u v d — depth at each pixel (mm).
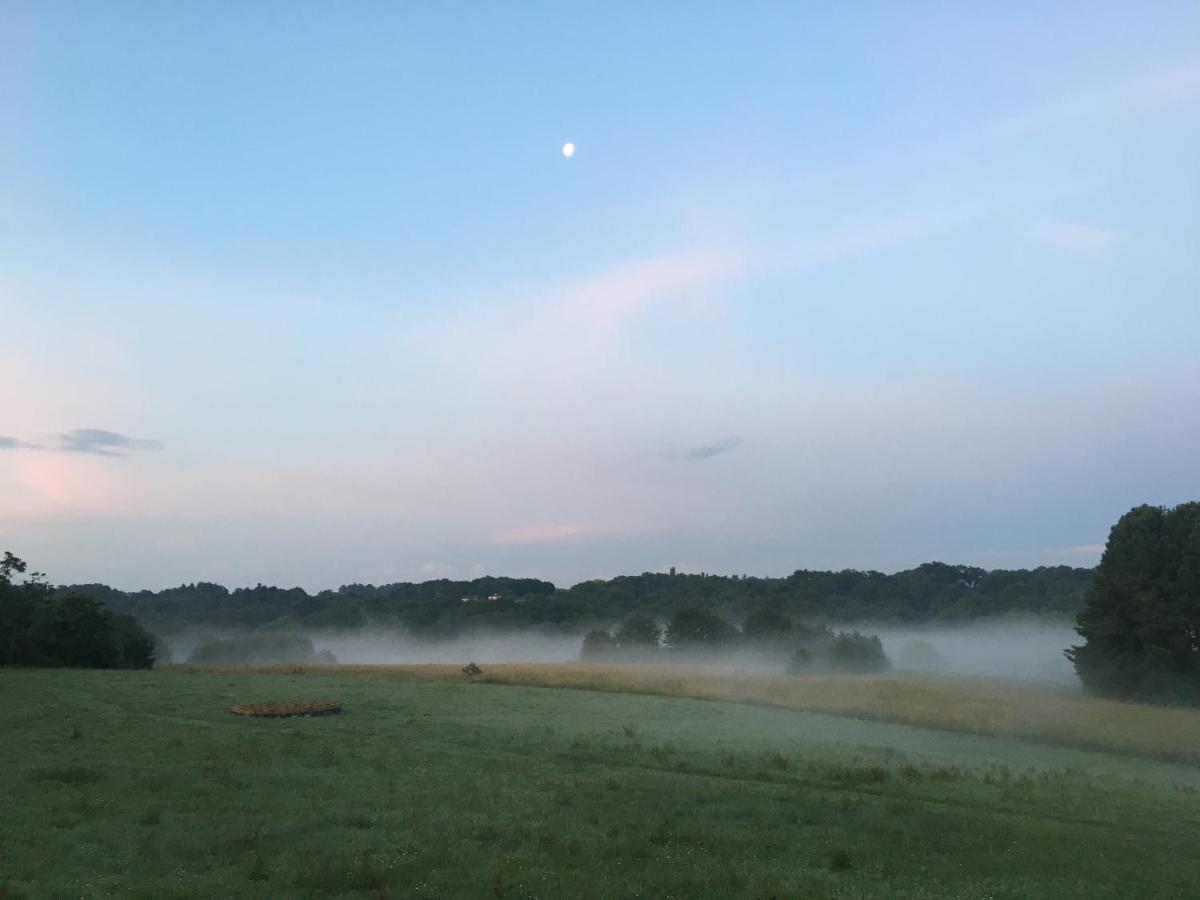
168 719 30438
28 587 60125
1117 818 19859
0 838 14539
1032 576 155250
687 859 14750
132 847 14352
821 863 15062
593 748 26969
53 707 32312
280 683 44312
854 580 172125
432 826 16297
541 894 12516
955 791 22156
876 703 41406
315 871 13008
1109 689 54188
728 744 28875
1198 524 56469
